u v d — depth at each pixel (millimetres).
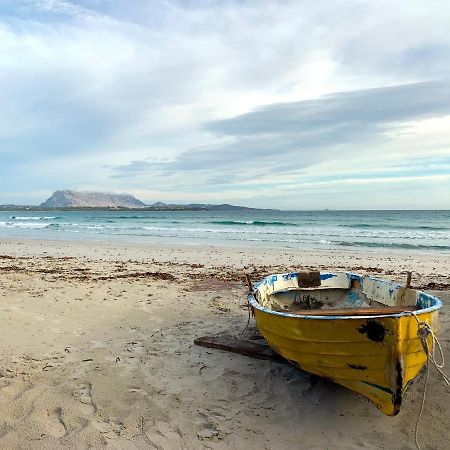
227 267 10109
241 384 3590
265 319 3514
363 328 2838
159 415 3096
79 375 3676
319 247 15047
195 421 3035
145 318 5375
